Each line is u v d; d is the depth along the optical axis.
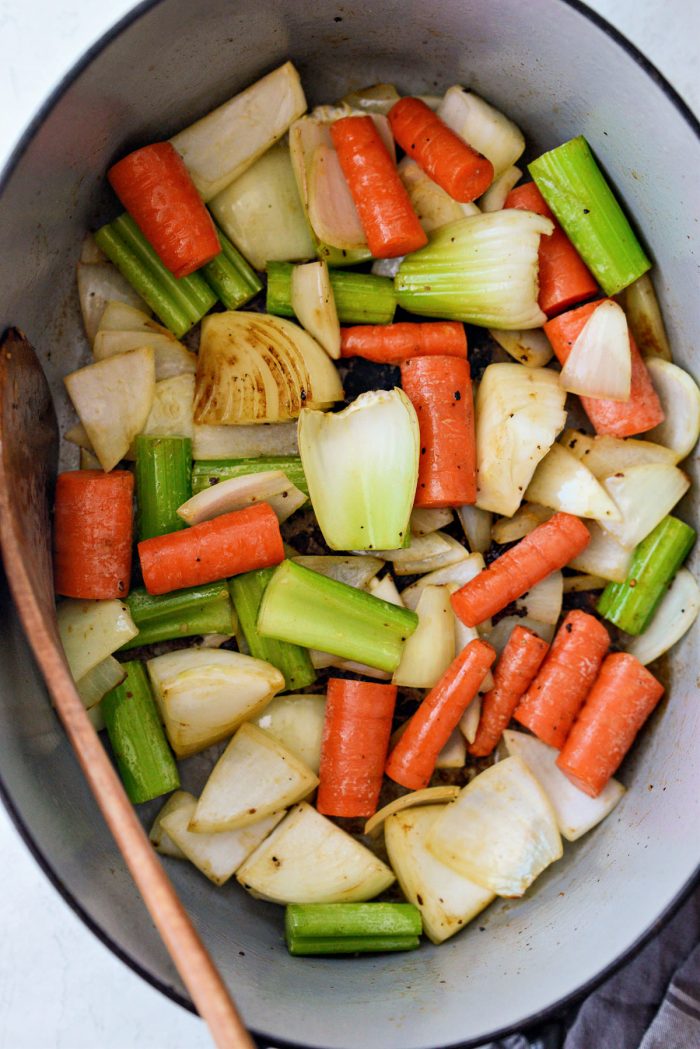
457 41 0.56
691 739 0.56
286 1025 0.52
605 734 0.56
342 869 0.57
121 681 0.56
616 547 0.58
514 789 0.57
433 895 0.57
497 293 0.57
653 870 0.55
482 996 0.54
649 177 0.55
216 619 0.57
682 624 0.58
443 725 0.56
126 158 0.55
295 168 0.57
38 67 0.58
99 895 0.53
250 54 0.56
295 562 0.57
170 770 0.57
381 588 0.58
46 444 0.56
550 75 0.56
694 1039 0.56
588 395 0.57
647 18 0.58
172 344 0.58
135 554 0.58
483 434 0.57
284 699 0.58
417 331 0.57
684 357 0.58
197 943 0.45
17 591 0.48
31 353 0.55
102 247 0.57
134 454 0.58
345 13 0.55
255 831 0.57
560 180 0.56
